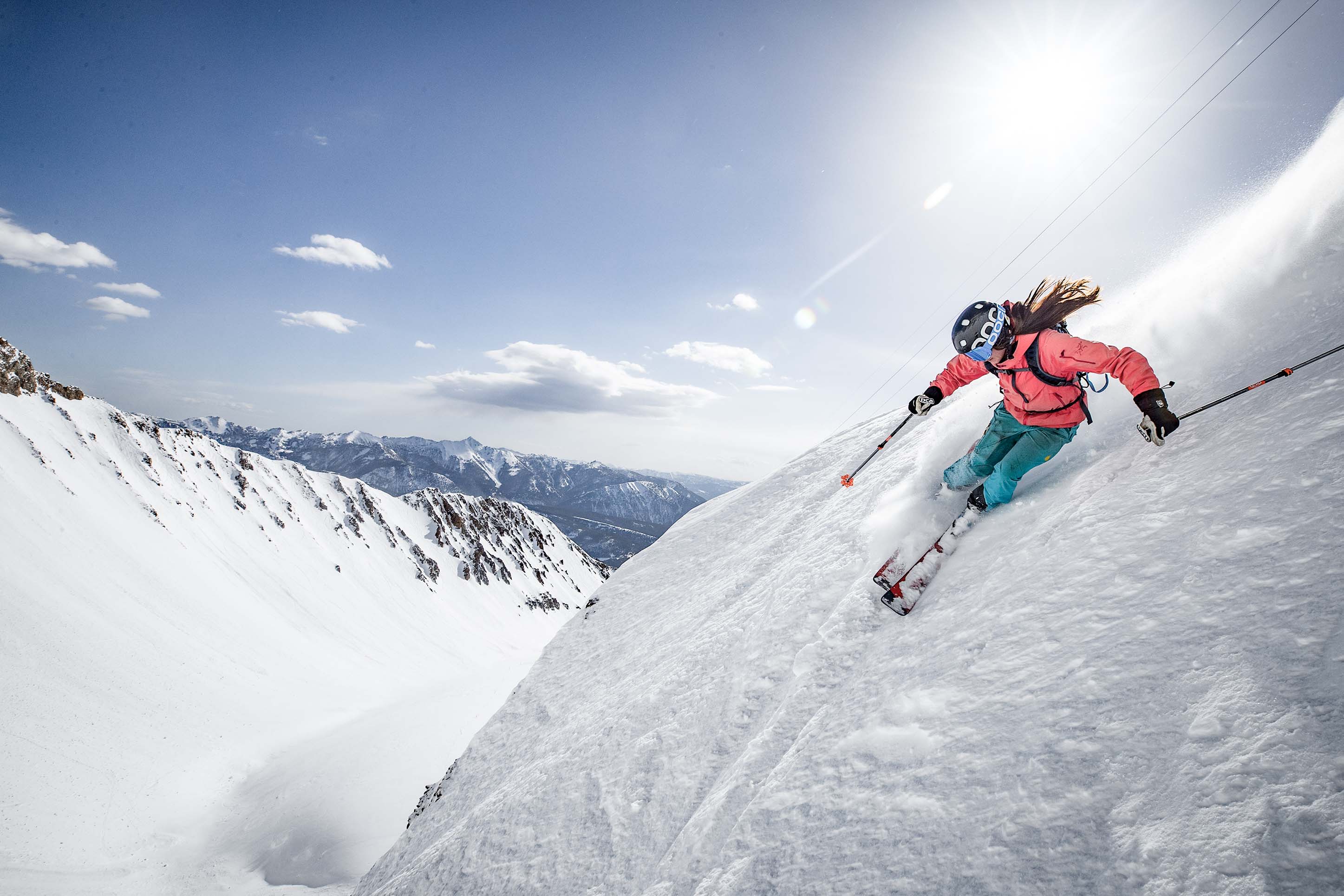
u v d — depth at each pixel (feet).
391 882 17.22
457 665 330.34
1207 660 5.46
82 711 159.84
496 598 466.29
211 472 378.32
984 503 11.12
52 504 247.50
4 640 170.30
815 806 7.34
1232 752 4.66
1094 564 7.66
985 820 5.62
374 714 223.92
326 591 344.49
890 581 11.44
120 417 353.31
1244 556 6.17
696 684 14.16
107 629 202.69
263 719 196.65
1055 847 4.99
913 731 7.32
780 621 13.48
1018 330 10.19
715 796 9.60
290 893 102.37
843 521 16.22
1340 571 5.26
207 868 116.16
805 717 9.75
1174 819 4.57
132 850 119.85
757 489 30.63
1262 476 6.96
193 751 164.76
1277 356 9.63
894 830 6.25
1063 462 11.10
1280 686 4.81
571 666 25.11
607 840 11.64
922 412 13.28
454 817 20.34
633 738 13.93
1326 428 6.93
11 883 97.40
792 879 6.59
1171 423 8.65
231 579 294.25
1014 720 6.37
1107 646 6.38
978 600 8.88
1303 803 4.05
